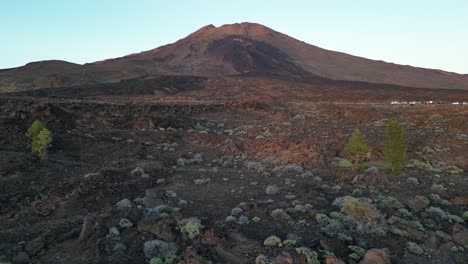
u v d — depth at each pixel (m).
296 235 22.27
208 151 47.47
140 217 24.27
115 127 58.88
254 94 140.12
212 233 21.58
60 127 51.75
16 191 29.67
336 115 80.44
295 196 29.25
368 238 22.66
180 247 20.59
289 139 52.94
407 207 28.06
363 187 32.44
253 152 47.00
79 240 20.91
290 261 18.89
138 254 19.97
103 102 87.56
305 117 78.62
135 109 75.50
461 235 23.06
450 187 33.25
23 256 19.36
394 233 23.31
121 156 42.56
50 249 20.48
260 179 34.81
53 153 41.06
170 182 33.66
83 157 41.38
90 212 26.00
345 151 44.62
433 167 39.72
